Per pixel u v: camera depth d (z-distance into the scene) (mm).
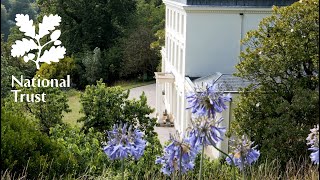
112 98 17359
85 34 51500
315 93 16281
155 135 17453
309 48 17312
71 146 10102
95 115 17250
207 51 26938
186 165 4734
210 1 26531
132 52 48062
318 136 3756
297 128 15906
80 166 9570
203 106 4473
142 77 49406
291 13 17734
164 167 4895
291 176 7633
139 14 54375
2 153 8117
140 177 9430
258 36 18281
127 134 4605
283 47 17562
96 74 47406
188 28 26719
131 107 17406
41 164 8375
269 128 16375
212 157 21328
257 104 17219
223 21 26672
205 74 27156
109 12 52500
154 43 47781
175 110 31891
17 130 8977
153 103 38844
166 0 36344
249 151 4738
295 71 17797
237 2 26500
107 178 8664
